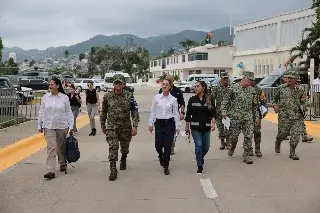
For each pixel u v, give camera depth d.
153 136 14.75
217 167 9.47
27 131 15.21
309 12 48.44
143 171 9.20
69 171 9.28
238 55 62.00
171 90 10.77
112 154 8.54
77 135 15.23
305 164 9.67
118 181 8.32
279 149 11.09
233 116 10.00
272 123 18.94
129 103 8.77
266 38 56.12
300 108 10.20
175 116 8.95
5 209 6.59
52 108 8.70
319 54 35.47
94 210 6.49
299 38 49.81
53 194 7.43
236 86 10.00
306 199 6.91
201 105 8.92
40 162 10.34
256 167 9.41
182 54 86.44
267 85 29.64
